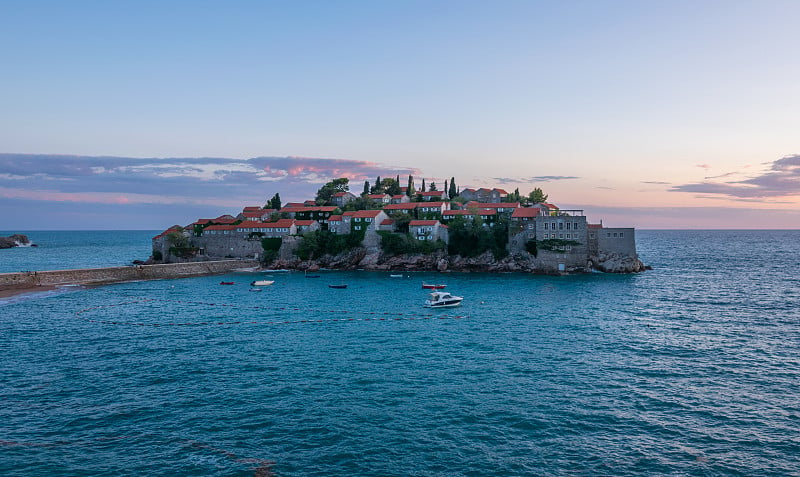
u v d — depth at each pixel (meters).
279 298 111.88
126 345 67.12
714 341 67.31
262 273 167.75
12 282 121.12
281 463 34.84
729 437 38.56
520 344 66.69
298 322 83.75
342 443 37.66
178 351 63.88
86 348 65.38
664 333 72.44
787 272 162.25
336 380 51.66
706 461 35.06
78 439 38.44
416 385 50.09
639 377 52.38
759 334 71.19
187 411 43.62
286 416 42.47
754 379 51.47
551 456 35.78
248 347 66.00
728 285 128.62
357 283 139.75
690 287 125.00
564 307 96.12
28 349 64.69
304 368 56.03
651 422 41.31
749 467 34.25
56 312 93.06
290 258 182.00
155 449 36.88
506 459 35.38
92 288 128.88
